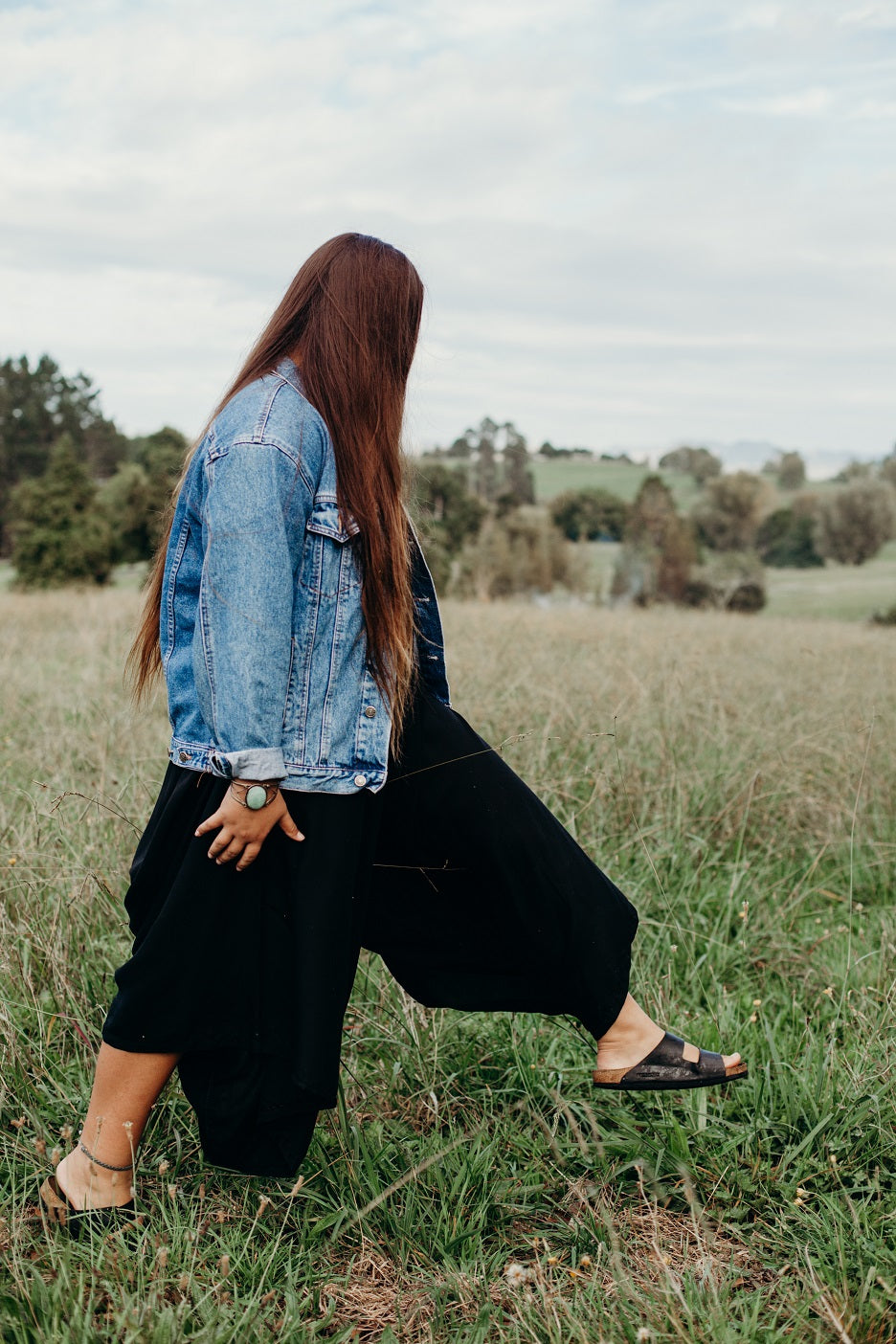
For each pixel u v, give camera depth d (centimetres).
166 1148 218
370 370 194
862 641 1123
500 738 443
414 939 215
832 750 470
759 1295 180
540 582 4503
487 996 217
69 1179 195
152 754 415
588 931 208
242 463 180
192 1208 200
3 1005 240
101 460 6431
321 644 188
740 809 405
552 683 527
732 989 302
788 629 1326
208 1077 193
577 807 391
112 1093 193
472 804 203
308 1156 216
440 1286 182
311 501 187
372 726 191
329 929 186
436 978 218
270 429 183
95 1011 256
